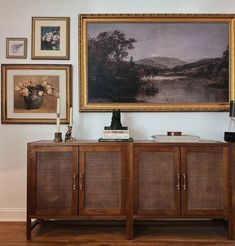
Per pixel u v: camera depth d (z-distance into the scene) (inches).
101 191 93.0
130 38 110.9
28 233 92.4
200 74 111.0
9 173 110.3
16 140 110.7
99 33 110.7
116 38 110.9
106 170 93.2
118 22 110.7
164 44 111.0
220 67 111.0
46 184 93.4
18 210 109.8
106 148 93.0
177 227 103.6
